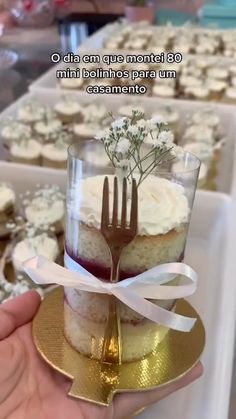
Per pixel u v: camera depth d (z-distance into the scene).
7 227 0.28
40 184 0.33
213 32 0.70
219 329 0.22
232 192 0.32
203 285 0.24
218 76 0.57
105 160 0.17
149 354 0.18
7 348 0.18
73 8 0.77
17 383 0.17
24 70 0.54
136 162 0.16
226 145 0.42
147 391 0.17
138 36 0.68
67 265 0.17
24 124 0.43
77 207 0.16
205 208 0.30
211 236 0.28
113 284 0.16
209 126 0.44
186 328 0.17
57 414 0.16
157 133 0.17
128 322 0.17
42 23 0.65
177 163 0.18
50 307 0.20
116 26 0.71
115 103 0.48
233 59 0.62
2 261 0.27
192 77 0.55
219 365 0.20
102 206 0.15
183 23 0.76
